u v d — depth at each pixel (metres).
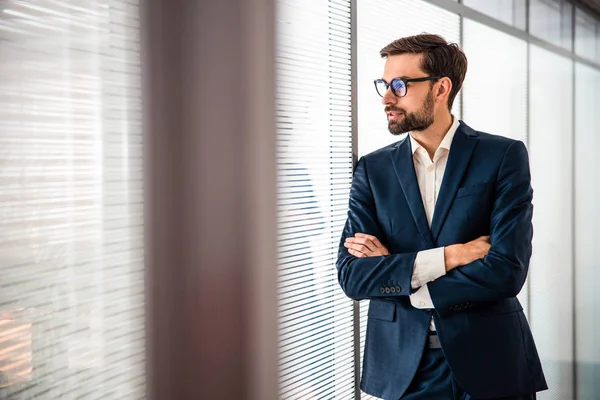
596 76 3.54
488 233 1.61
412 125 1.63
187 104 0.81
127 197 1.14
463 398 1.57
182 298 0.85
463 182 1.62
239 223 0.81
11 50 1.03
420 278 1.55
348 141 2.13
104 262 1.17
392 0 2.32
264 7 0.80
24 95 1.06
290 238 1.87
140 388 1.11
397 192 1.67
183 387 0.86
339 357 2.13
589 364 3.43
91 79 1.16
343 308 2.15
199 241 0.83
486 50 2.83
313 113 1.96
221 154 0.81
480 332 1.56
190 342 0.84
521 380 1.59
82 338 1.16
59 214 1.13
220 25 0.80
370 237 1.64
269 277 0.82
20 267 1.07
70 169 1.14
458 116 2.64
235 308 0.82
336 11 2.05
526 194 1.59
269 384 0.83
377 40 2.25
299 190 1.90
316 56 1.96
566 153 3.33
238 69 0.79
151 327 0.87
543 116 3.18
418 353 1.58
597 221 3.52
